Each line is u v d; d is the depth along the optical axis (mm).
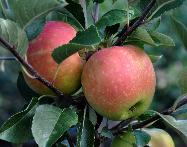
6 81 2059
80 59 605
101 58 582
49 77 599
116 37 616
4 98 2084
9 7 582
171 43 602
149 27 640
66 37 602
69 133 647
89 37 551
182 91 646
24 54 569
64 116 559
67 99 606
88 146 575
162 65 2213
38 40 599
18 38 552
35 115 553
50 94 611
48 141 537
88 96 589
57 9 596
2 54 1131
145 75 589
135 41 618
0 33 542
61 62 578
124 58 581
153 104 2135
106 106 581
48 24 612
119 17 604
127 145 632
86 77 587
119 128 643
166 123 635
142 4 645
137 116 624
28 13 565
